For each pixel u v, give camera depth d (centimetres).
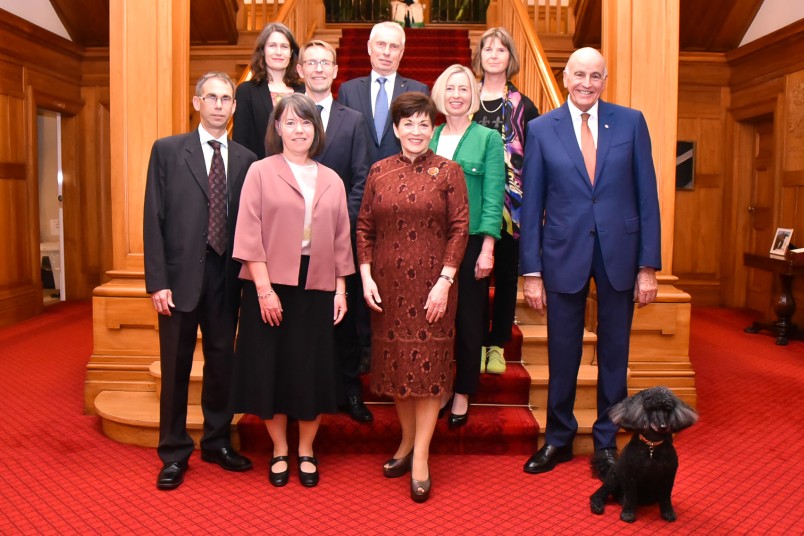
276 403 312
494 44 365
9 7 720
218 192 317
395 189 304
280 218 302
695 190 881
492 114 371
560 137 323
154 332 433
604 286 324
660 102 430
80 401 464
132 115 429
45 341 662
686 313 434
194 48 848
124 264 438
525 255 327
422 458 308
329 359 315
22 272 775
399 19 995
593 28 814
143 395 420
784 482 332
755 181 853
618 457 312
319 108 344
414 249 300
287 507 298
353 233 351
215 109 312
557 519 289
